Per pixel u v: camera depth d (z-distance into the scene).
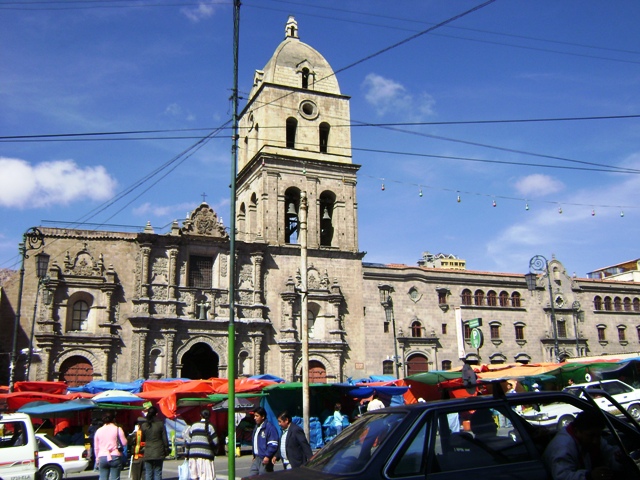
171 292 55.72
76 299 53.94
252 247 59.25
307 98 64.94
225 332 56.75
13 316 51.31
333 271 62.16
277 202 61.22
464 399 10.18
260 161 61.91
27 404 33.06
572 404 10.46
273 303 59.25
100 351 52.69
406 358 69.56
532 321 77.81
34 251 53.00
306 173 62.91
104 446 21.34
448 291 73.88
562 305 79.81
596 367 38.88
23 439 23.30
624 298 84.81
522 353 76.00
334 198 64.06
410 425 9.44
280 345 58.28
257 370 56.62
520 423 9.91
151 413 20.58
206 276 58.75
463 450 9.39
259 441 19.11
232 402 21.45
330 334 60.38
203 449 19.89
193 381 39.00
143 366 53.41
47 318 51.88
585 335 80.50
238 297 58.03
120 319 54.22
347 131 66.12
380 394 39.56
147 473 20.05
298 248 60.94
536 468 9.32
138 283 55.06
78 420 38.50
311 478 9.12
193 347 57.38
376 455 9.10
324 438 37.16
